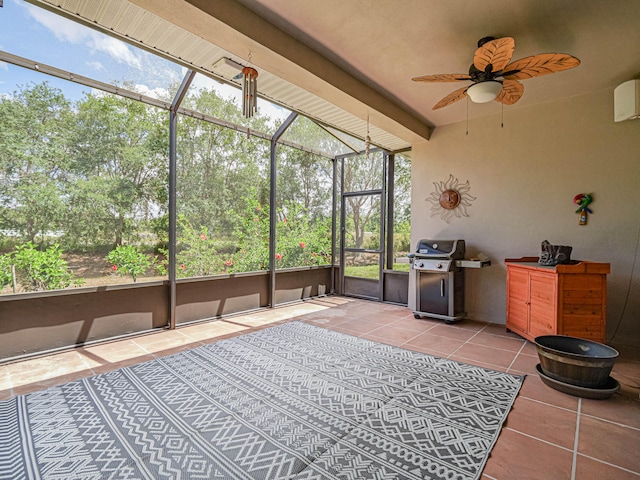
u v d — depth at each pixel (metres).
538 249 3.98
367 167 5.79
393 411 2.12
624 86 3.25
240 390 2.39
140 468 1.58
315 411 2.11
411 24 2.50
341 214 6.18
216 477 1.53
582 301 3.07
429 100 3.92
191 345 3.35
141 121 3.59
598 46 2.75
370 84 3.52
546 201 3.92
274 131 4.91
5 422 1.94
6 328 2.82
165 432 1.87
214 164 4.29
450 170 4.66
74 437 1.81
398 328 4.02
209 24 2.25
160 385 2.45
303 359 2.99
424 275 4.46
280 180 5.18
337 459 1.66
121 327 3.54
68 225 3.14
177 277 3.97
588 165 3.66
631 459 1.67
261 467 1.60
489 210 4.33
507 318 3.91
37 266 2.97
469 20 2.44
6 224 2.80
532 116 4.01
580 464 1.63
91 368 2.74
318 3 2.29
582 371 2.32
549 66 2.43
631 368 2.85
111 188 3.41
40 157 2.95
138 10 2.40
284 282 5.36
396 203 5.50
